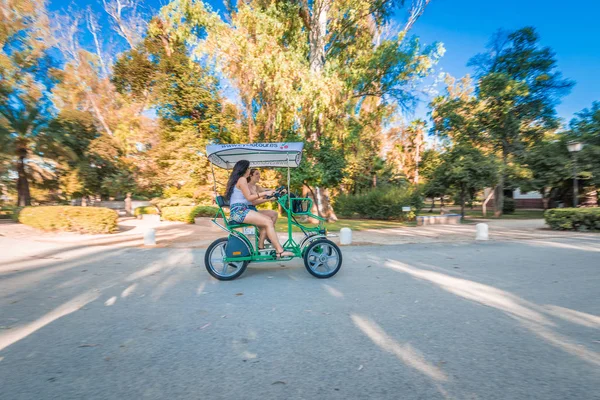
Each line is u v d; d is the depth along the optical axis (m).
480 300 4.45
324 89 14.85
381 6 17.16
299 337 3.34
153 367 2.76
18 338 3.34
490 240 10.20
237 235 5.62
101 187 26.59
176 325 3.66
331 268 6.31
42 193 32.06
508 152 22.61
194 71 23.52
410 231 13.09
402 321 3.73
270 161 6.83
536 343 3.18
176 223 17.92
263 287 5.14
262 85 17.08
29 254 8.09
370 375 2.62
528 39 22.48
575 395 2.34
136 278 5.75
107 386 2.48
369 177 26.48
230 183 5.67
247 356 2.95
